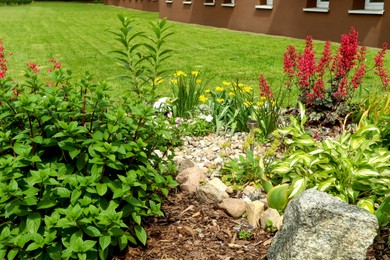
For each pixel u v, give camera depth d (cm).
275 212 339
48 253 277
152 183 336
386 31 1198
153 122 346
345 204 277
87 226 275
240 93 565
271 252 298
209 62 1144
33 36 1814
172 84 624
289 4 1532
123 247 295
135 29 1998
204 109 593
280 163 377
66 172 302
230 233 335
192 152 486
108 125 301
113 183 302
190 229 338
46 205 280
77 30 2027
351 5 1291
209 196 370
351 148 373
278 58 1165
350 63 529
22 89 357
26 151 287
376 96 543
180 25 2130
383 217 312
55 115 313
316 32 1434
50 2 5188
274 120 504
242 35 1666
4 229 276
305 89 555
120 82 910
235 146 493
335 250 272
